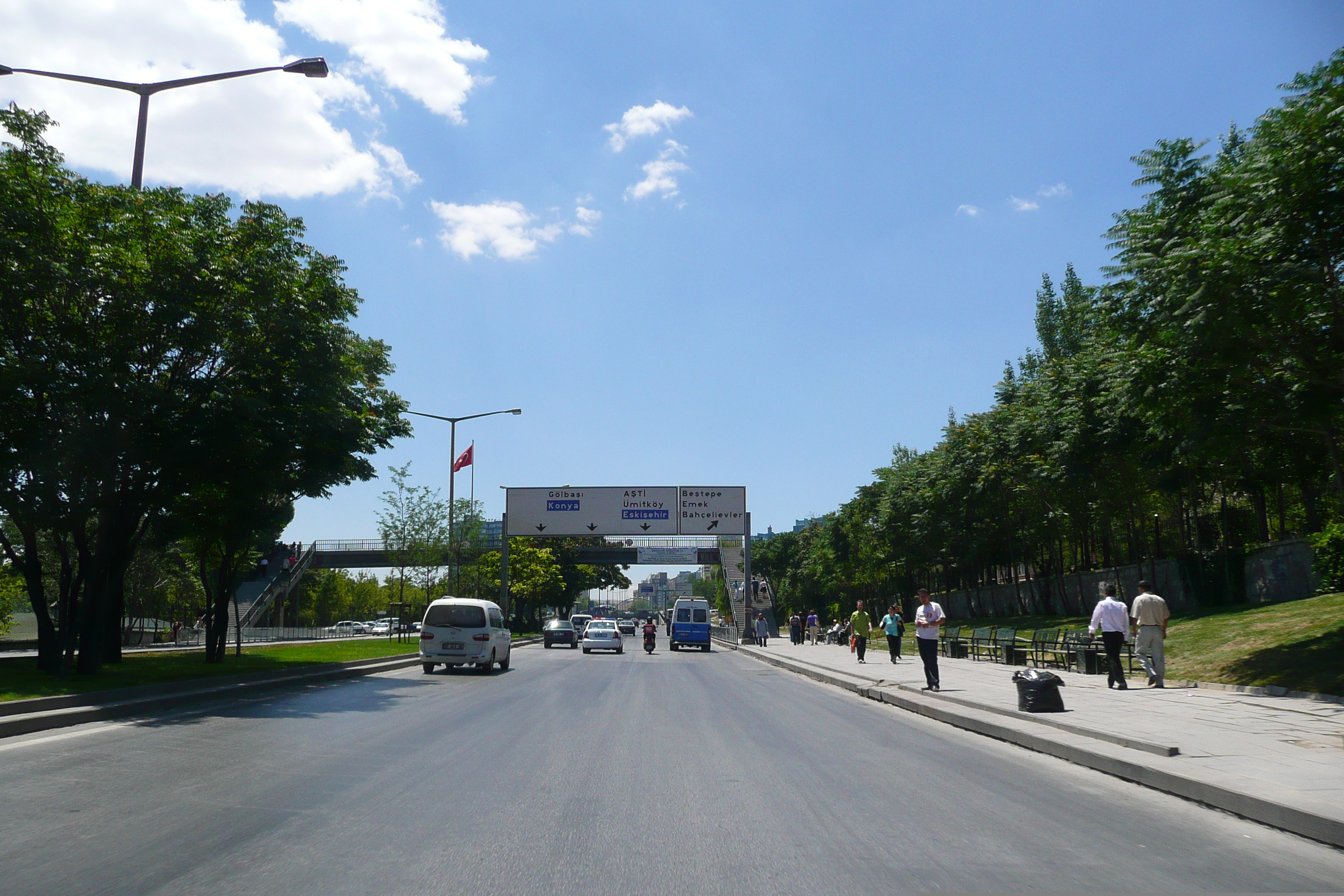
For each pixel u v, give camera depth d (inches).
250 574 2488.9
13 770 364.5
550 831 267.1
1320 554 917.2
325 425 850.8
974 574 2356.1
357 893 207.8
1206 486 1311.5
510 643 1182.3
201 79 733.3
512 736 478.6
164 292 712.4
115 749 422.3
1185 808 300.2
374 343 1068.5
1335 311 587.8
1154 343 689.0
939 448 1972.2
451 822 278.4
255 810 292.5
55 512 740.0
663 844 252.8
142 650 1653.5
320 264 827.4
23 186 664.4
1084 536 1657.2
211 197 787.4
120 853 238.4
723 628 2915.8
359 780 347.6
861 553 2578.7
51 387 668.7
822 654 1446.9
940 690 694.5
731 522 2293.3
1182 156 704.4
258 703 667.4
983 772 371.9
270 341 792.9
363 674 1041.5
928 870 228.1
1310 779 312.2
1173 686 677.9
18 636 1979.6
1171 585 1273.4
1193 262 602.5
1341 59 566.6
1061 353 2028.8
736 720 569.3
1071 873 225.0
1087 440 1148.5
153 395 710.5
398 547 1908.2
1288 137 569.6
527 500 2311.8
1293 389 652.7
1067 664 894.4
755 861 236.2
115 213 724.0
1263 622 825.5
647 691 792.9
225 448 762.8
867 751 434.9
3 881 214.1
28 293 663.1
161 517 840.9
